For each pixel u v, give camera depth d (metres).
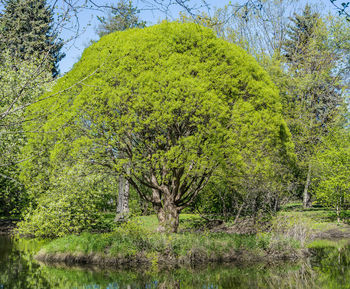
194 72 15.59
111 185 20.16
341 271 12.70
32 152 16.36
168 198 17.17
